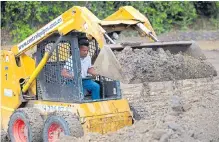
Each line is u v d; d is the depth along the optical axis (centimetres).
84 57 1777
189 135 1619
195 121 1769
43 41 1848
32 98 1905
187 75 1728
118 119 1764
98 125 1720
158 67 1681
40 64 1830
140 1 4609
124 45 1684
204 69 1764
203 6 5000
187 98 2373
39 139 1783
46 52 1812
